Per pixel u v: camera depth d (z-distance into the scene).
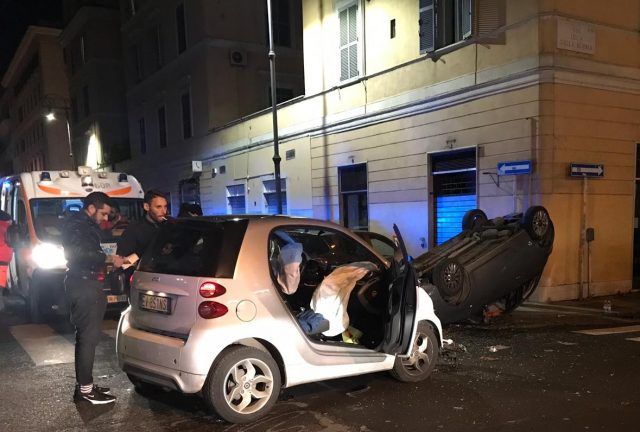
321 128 14.63
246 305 4.19
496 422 4.29
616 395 4.91
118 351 4.66
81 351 4.69
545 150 9.43
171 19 21.86
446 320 7.46
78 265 4.66
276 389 4.34
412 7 11.92
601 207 10.17
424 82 11.69
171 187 23.23
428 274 7.41
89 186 9.76
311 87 15.16
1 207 11.44
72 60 35.28
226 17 19.52
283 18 20.81
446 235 11.53
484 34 10.32
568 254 9.82
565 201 9.68
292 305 5.43
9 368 5.88
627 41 10.40
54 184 9.51
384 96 12.73
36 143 46.06
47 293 8.47
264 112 16.95
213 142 19.61
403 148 12.23
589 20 9.86
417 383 5.28
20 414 4.53
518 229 8.10
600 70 9.95
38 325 8.29
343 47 13.94
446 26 11.23
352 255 6.79
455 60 10.96
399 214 12.43
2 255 9.25
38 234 8.79
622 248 10.52
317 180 15.01
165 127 23.42
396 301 4.81
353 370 4.73
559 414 4.45
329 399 4.84
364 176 13.60
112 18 31.14
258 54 20.23
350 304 5.21
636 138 10.62
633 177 10.62
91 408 4.65
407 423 4.29
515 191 9.79
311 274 5.59
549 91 9.41
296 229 4.75
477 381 5.33
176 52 21.67
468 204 11.02
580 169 9.68
